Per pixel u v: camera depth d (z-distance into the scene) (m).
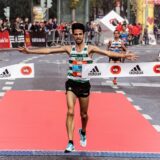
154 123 14.43
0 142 11.78
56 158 10.52
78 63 10.75
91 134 12.77
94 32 58.81
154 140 12.30
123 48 23.39
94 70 12.54
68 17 74.12
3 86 22.06
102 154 10.88
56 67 31.27
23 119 14.54
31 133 12.76
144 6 75.56
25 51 10.66
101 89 21.81
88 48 10.80
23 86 22.12
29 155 10.73
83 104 10.94
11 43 47.88
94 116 15.23
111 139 12.29
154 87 23.02
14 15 98.56
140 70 12.86
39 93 19.88
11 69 12.51
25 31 49.72
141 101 18.59
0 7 96.94
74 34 10.73
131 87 22.80
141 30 69.56
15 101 17.78
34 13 66.25
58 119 14.59
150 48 58.31
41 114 15.36
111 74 12.61
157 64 13.05
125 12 111.31
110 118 15.00
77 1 72.44
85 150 11.18
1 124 13.81
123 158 10.66
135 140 12.25
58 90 20.91
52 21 54.22
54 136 12.46
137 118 15.11
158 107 17.31
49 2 58.03
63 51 10.84
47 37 51.78
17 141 11.91
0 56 39.78
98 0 114.12
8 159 10.40
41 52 10.72
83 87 10.80
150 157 10.77
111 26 57.53
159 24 122.19
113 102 18.08
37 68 30.36
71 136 10.48
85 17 74.50
